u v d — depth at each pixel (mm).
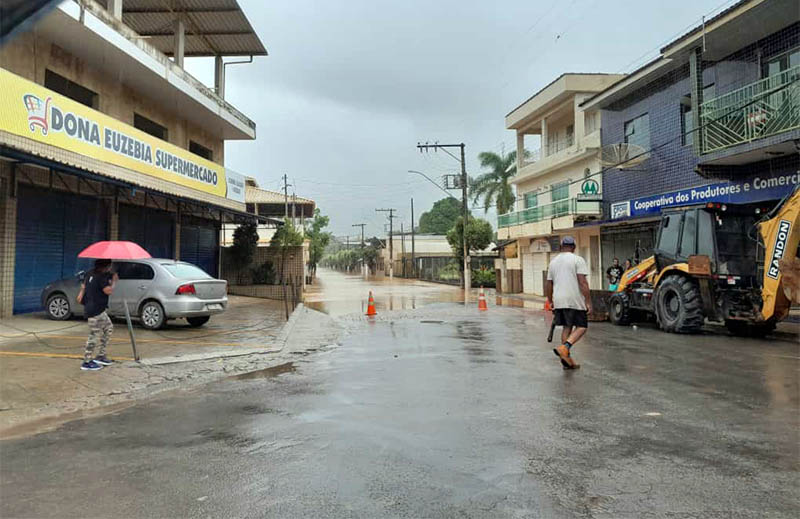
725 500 3426
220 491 3643
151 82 16562
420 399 6199
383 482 3771
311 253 62750
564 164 28219
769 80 14984
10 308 12508
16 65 12531
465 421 5273
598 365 8281
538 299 28062
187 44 21297
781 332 12438
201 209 21266
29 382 6996
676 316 12539
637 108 22406
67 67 14180
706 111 16312
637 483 3715
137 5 18156
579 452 4355
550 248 29688
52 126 11742
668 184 20469
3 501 3494
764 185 15812
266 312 17484
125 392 6855
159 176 16438
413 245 65562
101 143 13570
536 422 5215
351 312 19500
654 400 6043
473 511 3307
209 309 12406
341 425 5188
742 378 7234
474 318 16859
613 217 23422
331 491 3625
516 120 33312
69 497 3559
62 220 14547
